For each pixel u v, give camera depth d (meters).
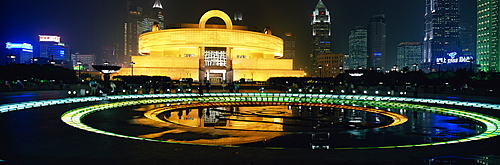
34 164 6.90
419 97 32.16
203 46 107.00
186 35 107.50
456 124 14.20
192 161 7.07
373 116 18.75
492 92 36.66
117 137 9.52
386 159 7.29
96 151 7.91
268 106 24.38
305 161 7.09
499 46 174.25
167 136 10.71
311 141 10.05
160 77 78.75
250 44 112.50
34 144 8.69
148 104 23.20
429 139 10.64
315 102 27.20
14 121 13.09
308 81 77.12
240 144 9.55
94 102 23.20
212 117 17.84
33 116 14.74
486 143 8.98
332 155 7.57
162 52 118.25
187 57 105.56
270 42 120.94
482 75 59.44
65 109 17.81
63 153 7.76
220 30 107.62
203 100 27.84
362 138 10.64
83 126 12.88
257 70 109.12
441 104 23.94
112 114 16.94
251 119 17.17
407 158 7.39
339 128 14.50
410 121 15.20
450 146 8.61
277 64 113.56
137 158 7.30
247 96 33.38
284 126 14.89
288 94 37.31
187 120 16.61
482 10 187.62
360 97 33.19
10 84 40.28
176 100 26.94
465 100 27.38
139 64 103.38
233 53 113.12
